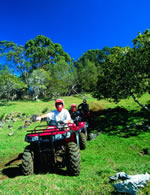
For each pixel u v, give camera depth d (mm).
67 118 5332
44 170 4934
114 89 12422
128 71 11344
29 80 48969
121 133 10633
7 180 4152
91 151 8062
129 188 2879
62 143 4832
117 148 8258
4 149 10125
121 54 11633
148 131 10398
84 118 11156
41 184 3602
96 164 5898
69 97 44969
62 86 48094
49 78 46719
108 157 6980
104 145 8828
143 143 8516
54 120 5293
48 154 4527
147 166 4676
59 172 4703
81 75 53969
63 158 4770
